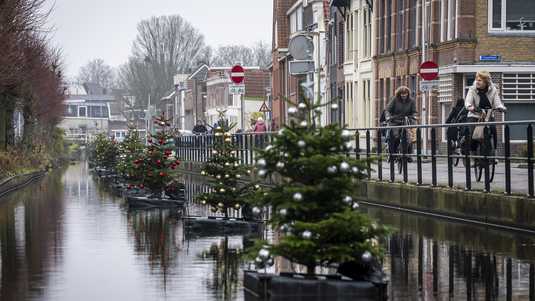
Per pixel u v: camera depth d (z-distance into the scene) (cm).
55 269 1712
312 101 1484
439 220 2530
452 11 5203
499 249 1884
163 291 1468
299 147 1413
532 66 5059
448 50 5206
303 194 1381
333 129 1428
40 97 7438
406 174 2980
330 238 1373
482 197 2431
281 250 1388
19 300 1416
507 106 5081
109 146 6041
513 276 1558
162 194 3294
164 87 18688
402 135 3006
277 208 1413
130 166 3247
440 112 5341
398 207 2986
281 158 1421
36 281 1585
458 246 1941
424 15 5219
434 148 2767
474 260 1738
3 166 4653
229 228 2295
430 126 2797
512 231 2222
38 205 3281
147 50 18838
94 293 1466
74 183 4991
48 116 8575
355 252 1366
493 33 5066
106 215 2803
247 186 2352
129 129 4553
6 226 2506
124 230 2358
